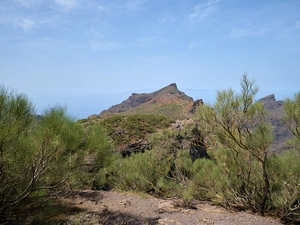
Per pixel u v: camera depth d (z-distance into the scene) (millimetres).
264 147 5531
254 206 6074
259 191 6285
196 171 8016
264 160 5664
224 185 6324
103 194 7953
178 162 8578
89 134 5516
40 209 5062
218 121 5941
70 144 4461
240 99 5641
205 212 6125
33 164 3836
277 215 5867
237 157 6309
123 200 7172
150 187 9148
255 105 5602
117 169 9445
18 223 4355
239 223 5254
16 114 3525
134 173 9031
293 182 5562
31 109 3785
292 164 5738
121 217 5523
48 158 4227
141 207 6664
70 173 5105
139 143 21484
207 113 6078
